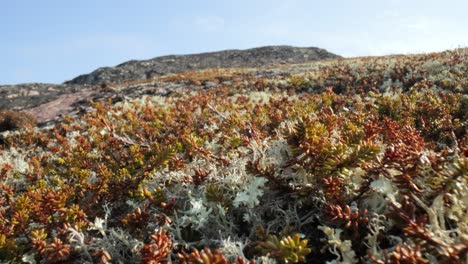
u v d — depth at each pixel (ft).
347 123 1.03
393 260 0.47
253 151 0.88
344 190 0.66
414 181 0.60
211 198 0.71
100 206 0.87
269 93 3.23
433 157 0.62
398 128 0.94
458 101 1.68
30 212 0.82
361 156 0.64
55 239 0.63
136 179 0.88
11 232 0.76
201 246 0.67
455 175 0.55
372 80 3.12
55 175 1.34
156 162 0.89
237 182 0.76
